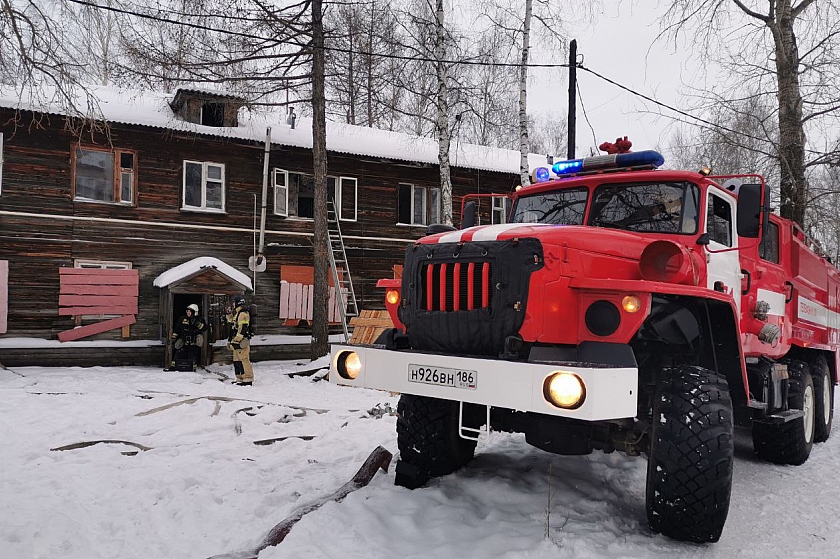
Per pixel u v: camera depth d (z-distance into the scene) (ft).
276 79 44.98
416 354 12.87
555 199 17.51
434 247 13.65
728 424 12.08
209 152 51.93
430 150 61.21
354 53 45.75
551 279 12.30
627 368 11.15
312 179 58.95
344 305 51.98
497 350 12.58
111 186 48.83
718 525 12.15
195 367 45.62
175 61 41.52
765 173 43.98
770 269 19.51
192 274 46.21
